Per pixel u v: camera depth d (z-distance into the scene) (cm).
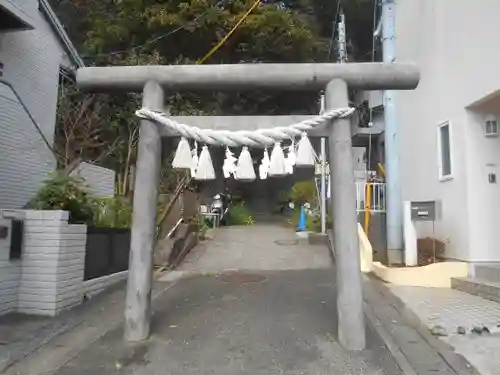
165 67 513
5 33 953
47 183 672
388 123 959
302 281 812
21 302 577
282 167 496
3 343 471
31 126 912
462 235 816
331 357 439
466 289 738
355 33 2083
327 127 504
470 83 797
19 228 578
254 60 1719
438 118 914
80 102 1238
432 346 477
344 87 496
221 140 495
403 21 1105
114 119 1372
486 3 752
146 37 1598
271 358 437
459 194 829
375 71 497
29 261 582
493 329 529
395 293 730
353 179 486
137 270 492
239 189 2298
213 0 1602
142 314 489
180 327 533
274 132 491
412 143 1040
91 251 693
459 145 833
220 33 1597
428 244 930
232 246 1221
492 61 733
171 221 1188
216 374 399
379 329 534
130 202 1046
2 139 821
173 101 1322
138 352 452
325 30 2088
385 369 413
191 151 516
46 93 1105
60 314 582
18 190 868
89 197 755
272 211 2286
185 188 1209
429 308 629
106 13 1681
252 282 805
